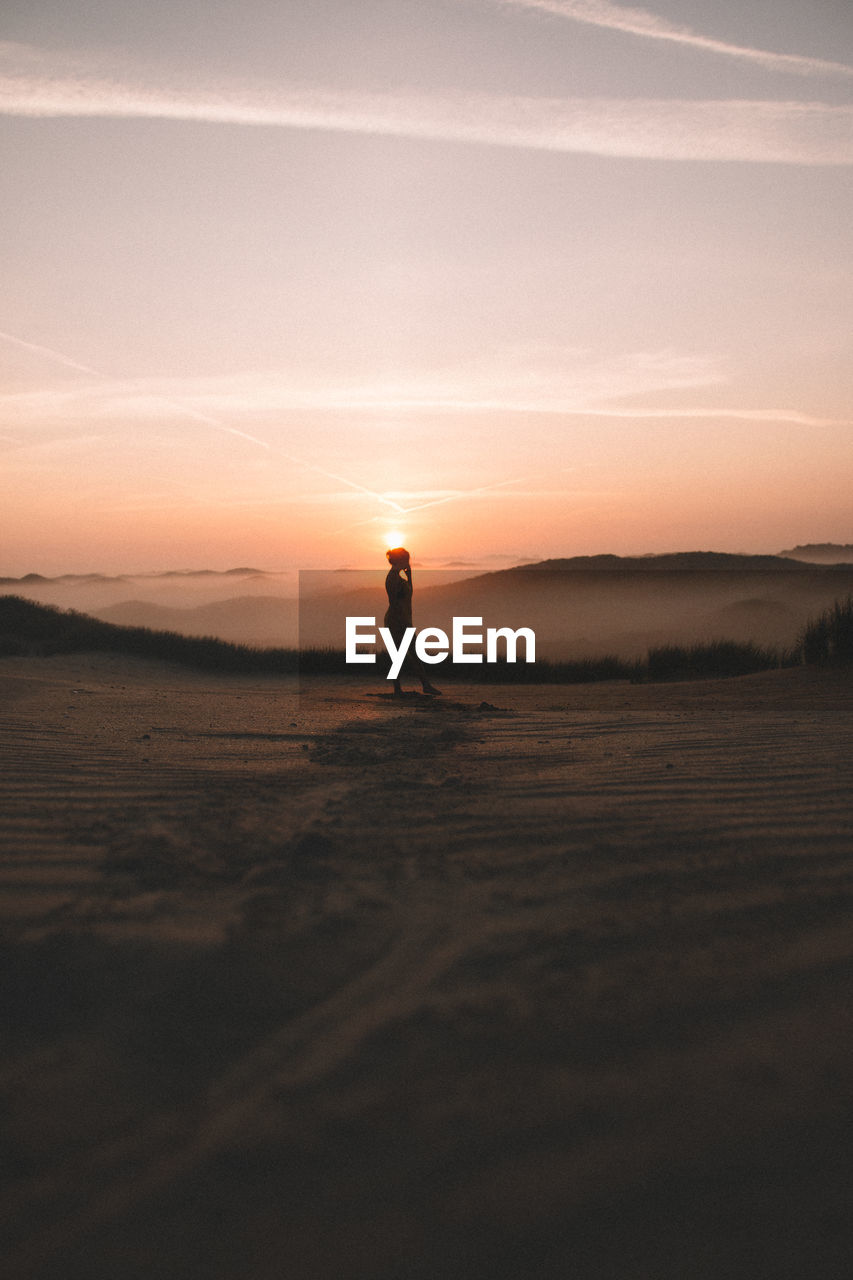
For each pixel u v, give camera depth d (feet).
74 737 20.45
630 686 43.14
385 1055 7.04
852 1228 5.29
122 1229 5.30
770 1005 7.69
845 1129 6.10
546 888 10.46
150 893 10.04
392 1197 5.57
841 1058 6.89
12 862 10.82
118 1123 6.23
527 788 15.51
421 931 9.29
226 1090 6.61
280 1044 7.19
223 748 20.20
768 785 15.17
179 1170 5.77
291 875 10.85
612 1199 5.55
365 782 16.07
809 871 10.77
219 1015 7.59
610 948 8.84
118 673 51.08
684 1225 5.34
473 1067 6.87
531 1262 5.09
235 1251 5.16
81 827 12.44
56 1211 5.43
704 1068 6.82
